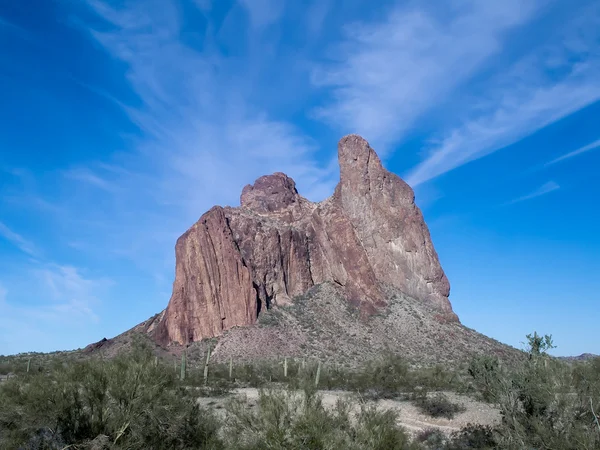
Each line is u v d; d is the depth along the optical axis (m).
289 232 114.00
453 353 83.12
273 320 96.81
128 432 15.80
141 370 17.42
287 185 135.62
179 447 16.92
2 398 15.59
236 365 70.94
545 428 15.16
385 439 14.55
